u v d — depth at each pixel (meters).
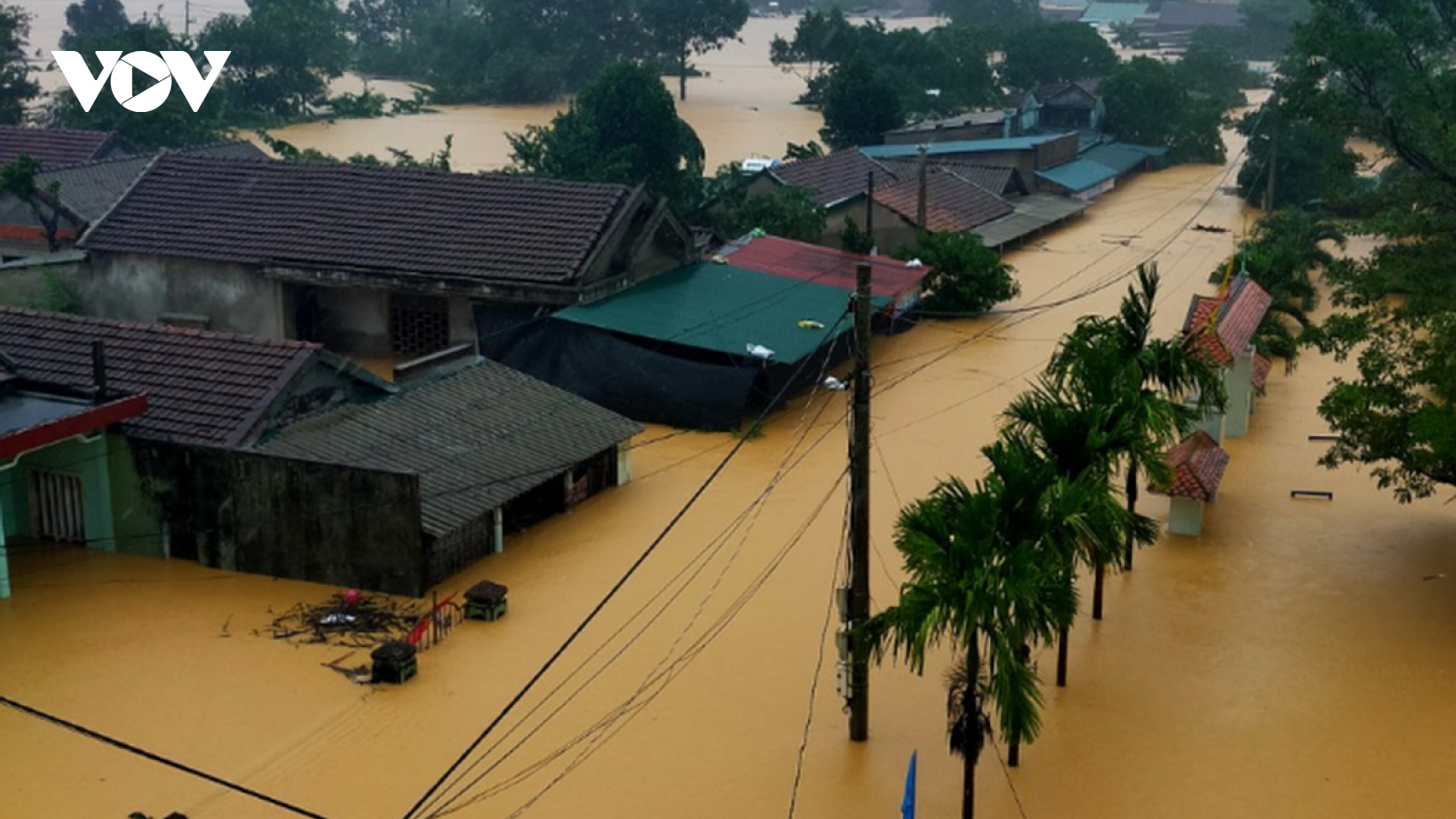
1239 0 156.75
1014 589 16.97
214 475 25.83
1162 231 64.88
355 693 21.70
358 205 40.38
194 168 42.31
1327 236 54.75
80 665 22.38
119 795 18.75
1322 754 20.59
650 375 35.06
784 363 34.94
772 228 51.22
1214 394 24.78
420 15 119.88
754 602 25.25
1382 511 30.41
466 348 31.70
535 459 28.45
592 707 21.50
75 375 28.06
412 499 24.61
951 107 95.62
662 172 57.09
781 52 102.25
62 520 27.28
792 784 19.61
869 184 51.75
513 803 18.95
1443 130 29.39
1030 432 21.58
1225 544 28.48
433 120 92.06
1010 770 20.06
